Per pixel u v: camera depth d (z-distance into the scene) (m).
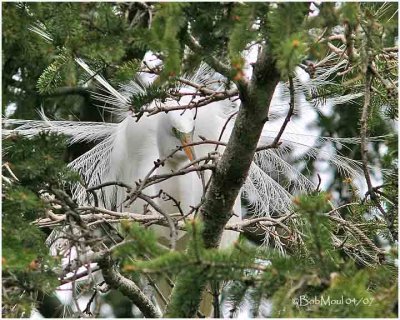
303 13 4.23
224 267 3.94
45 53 5.14
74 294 4.61
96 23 4.58
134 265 3.90
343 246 6.55
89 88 9.10
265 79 5.00
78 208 5.41
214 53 4.65
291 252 7.26
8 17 4.88
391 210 6.28
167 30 4.23
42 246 4.71
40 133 5.09
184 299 4.22
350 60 5.62
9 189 4.79
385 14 5.97
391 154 7.32
